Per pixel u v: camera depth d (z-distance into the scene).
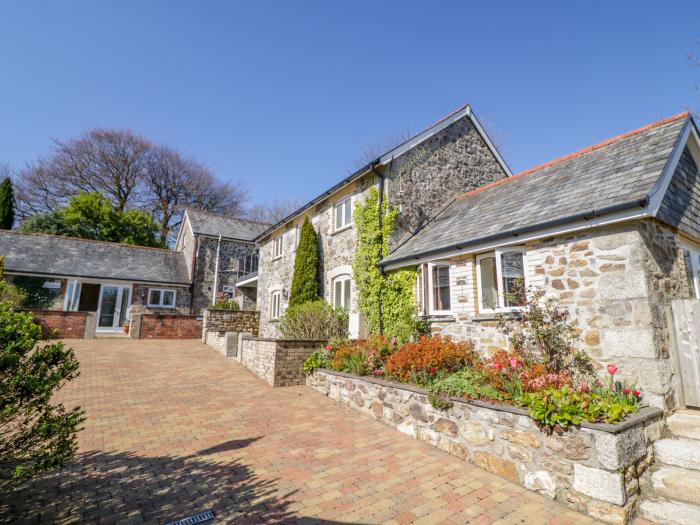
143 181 36.94
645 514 3.44
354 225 12.17
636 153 6.91
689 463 3.87
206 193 41.28
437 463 4.60
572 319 5.98
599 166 7.42
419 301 9.66
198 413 6.55
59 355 3.21
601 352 5.52
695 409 5.01
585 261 5.96
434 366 6.00
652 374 4.92
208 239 24.64
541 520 3.38
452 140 12.95
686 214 6.65
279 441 5.27
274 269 18.20
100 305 20.61
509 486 4.03
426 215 11.80
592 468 3.51
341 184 12.52
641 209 5.20
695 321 5.15
